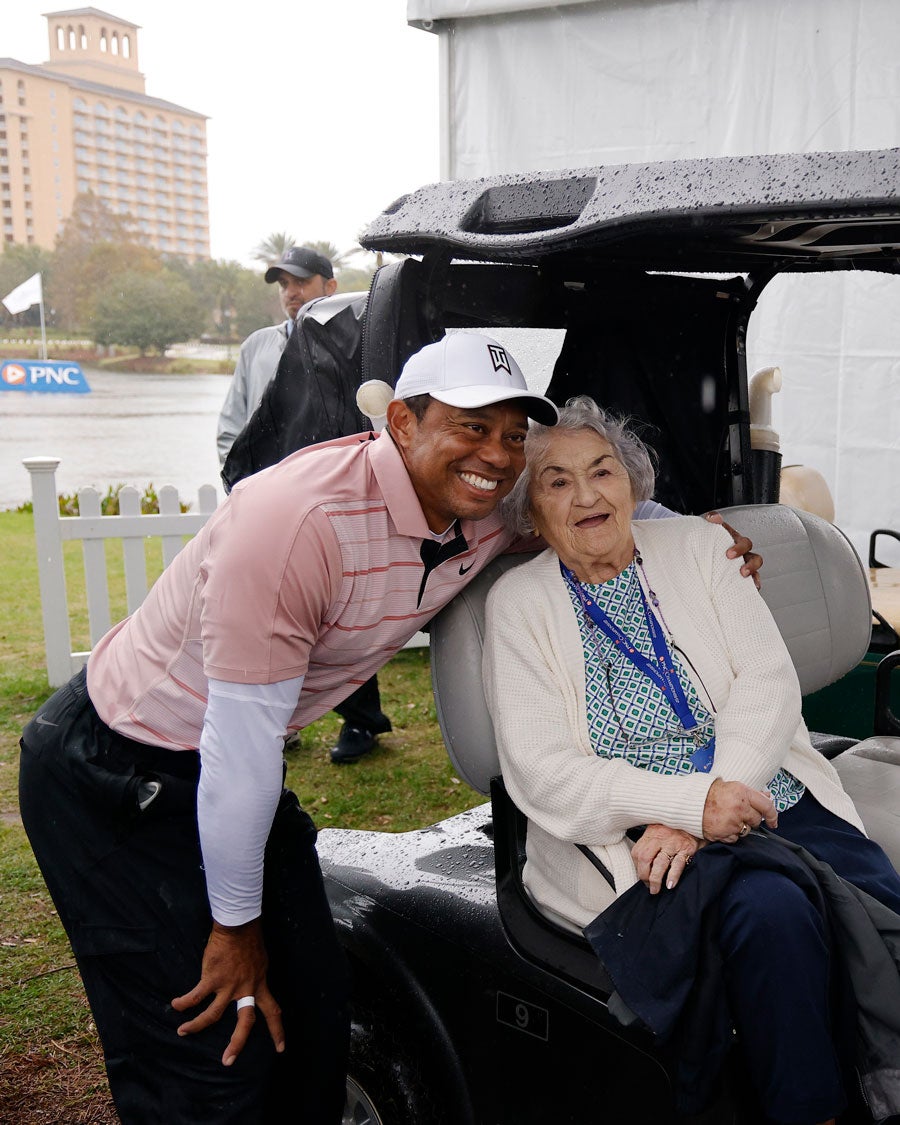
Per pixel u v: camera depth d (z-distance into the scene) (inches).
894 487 159.8
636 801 61.4
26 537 398.6
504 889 65.7
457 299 76.4
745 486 97.4
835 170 49.6
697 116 157.4
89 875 63.7
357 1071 69.6
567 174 60.3
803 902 56.1
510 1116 64.4
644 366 91.5
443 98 173.6
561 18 162.4
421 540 61.7
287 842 66.7
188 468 730.8
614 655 69.7
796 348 162.7
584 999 59.5
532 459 70.3
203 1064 61.9
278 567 56.4
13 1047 94.6
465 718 69.8
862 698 112.5
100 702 65.3
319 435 78.7
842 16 146.5
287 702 58.6
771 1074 54.1
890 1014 56.4
